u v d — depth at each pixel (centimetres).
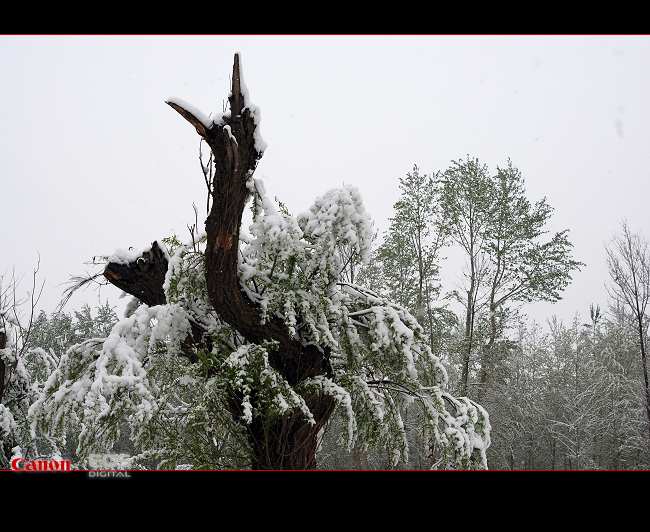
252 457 677
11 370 899
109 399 597
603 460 2112
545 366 2441
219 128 543
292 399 636
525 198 2092
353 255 753
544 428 2180
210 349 705
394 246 2056
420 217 2088
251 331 682
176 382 707
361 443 834
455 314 2072
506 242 2089
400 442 804
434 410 748
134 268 725
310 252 717
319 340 684
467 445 724
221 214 577
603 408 2042
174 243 727
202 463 660
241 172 565
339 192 731
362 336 798
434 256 2102
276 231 671
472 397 1900
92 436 641
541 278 2039
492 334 2002
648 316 2080
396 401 857
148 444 727
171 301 662
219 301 646
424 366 793
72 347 704
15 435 866
